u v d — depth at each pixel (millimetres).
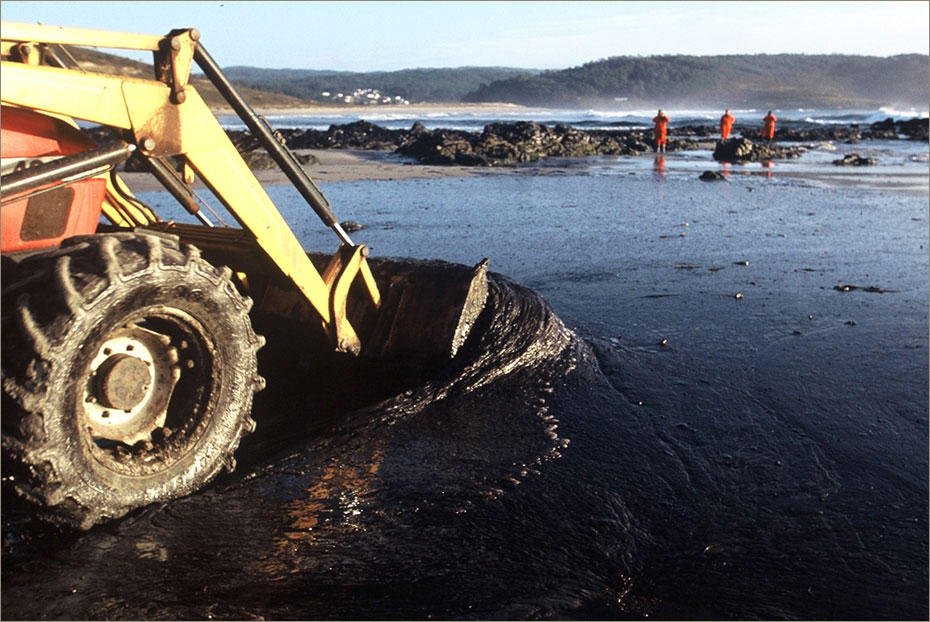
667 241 11633
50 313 3385
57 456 3363
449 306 5609
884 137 45469
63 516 3477
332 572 3344
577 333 6844
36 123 3797
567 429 4934
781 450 4719
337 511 3828
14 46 3811
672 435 4891
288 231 4746
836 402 5488
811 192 18547
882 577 3479
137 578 3232
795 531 3834
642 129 51906
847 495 4203
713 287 8766
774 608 3258
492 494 4047
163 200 14758
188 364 4027
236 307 4086
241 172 4387
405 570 3387
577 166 26781
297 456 4336
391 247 10680
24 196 3643
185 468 3908
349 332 5328
